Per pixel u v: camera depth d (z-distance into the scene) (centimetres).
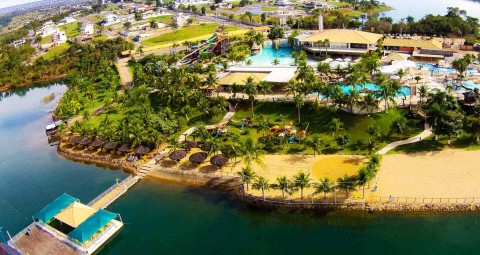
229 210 10488
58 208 10538
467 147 11938
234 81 17038
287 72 17500
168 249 9338
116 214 10112
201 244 9419
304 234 9456
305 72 15812
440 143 12244
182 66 19825
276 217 10062
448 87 14012
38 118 19475
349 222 9644
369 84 16500
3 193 12519
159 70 19962
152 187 11875
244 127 14375
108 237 9788
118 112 17325
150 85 18475
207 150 12812
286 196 10506
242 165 12175
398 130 12731
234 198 10925
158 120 14400
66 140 15462
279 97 15750
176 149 13112
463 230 9069
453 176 10650
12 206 11794
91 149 14525
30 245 9738
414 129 12925
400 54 18862
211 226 9981
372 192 10319
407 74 16750
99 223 9725
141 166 12800
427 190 10181
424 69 18025
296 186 10275
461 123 11856
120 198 11438
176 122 14625
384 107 13788
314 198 10288
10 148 15962
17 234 10112
